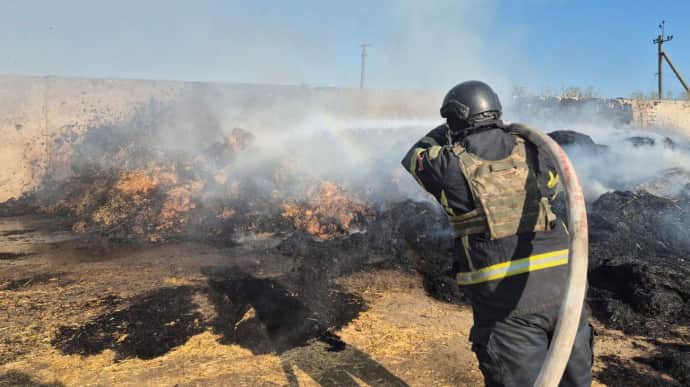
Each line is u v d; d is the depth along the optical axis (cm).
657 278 463
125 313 449
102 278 557
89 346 385
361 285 527
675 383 330
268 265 597
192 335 404
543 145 224
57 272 584
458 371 347
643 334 409
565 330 192
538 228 221
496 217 218
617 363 360
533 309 213
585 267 199
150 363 361
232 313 446
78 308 465
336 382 333
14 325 426
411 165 249
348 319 436
